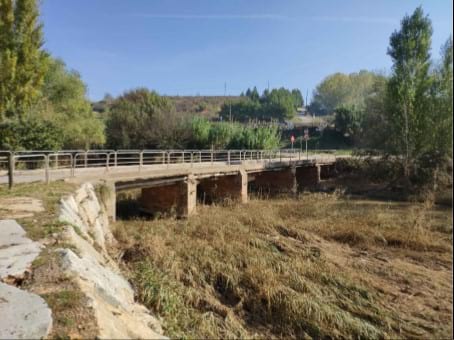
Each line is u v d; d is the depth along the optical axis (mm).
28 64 19516
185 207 16250
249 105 91562
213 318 6387
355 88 95000
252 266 8609
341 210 17062
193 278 8039
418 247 11352
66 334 2820
